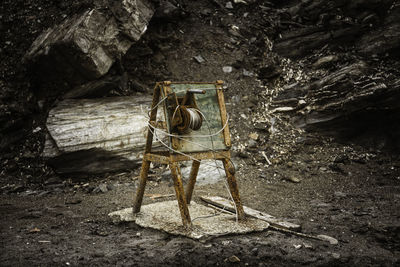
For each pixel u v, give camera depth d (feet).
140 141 18.17
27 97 19.93
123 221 11.68
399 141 20.44
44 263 8.50
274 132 21.47
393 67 22.52
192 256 9.07
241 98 23.18
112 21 19.15
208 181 17.15
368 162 19.74
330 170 18.92
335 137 21.40
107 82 20.30
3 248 9.34
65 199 14.92
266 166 19.10
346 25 25.29
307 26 26.55
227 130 11.69
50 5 22.65
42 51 18.63
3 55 20.85
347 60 23.73
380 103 20.25
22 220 12.03
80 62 18.48
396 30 23.77
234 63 25.12
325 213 13.37
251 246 9.77
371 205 14.30
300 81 23.72
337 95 21.31
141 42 23.70
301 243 10.21
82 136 17.15
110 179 17.48
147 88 22.47
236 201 11.61
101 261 8.74
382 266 9.01
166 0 26.55
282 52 26.09
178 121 10.63
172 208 12.80
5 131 19.11
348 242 10.57
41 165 17.99
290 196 15.62
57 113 18.13
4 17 21.91
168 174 17.43
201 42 26.13
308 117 21.88
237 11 29.04
